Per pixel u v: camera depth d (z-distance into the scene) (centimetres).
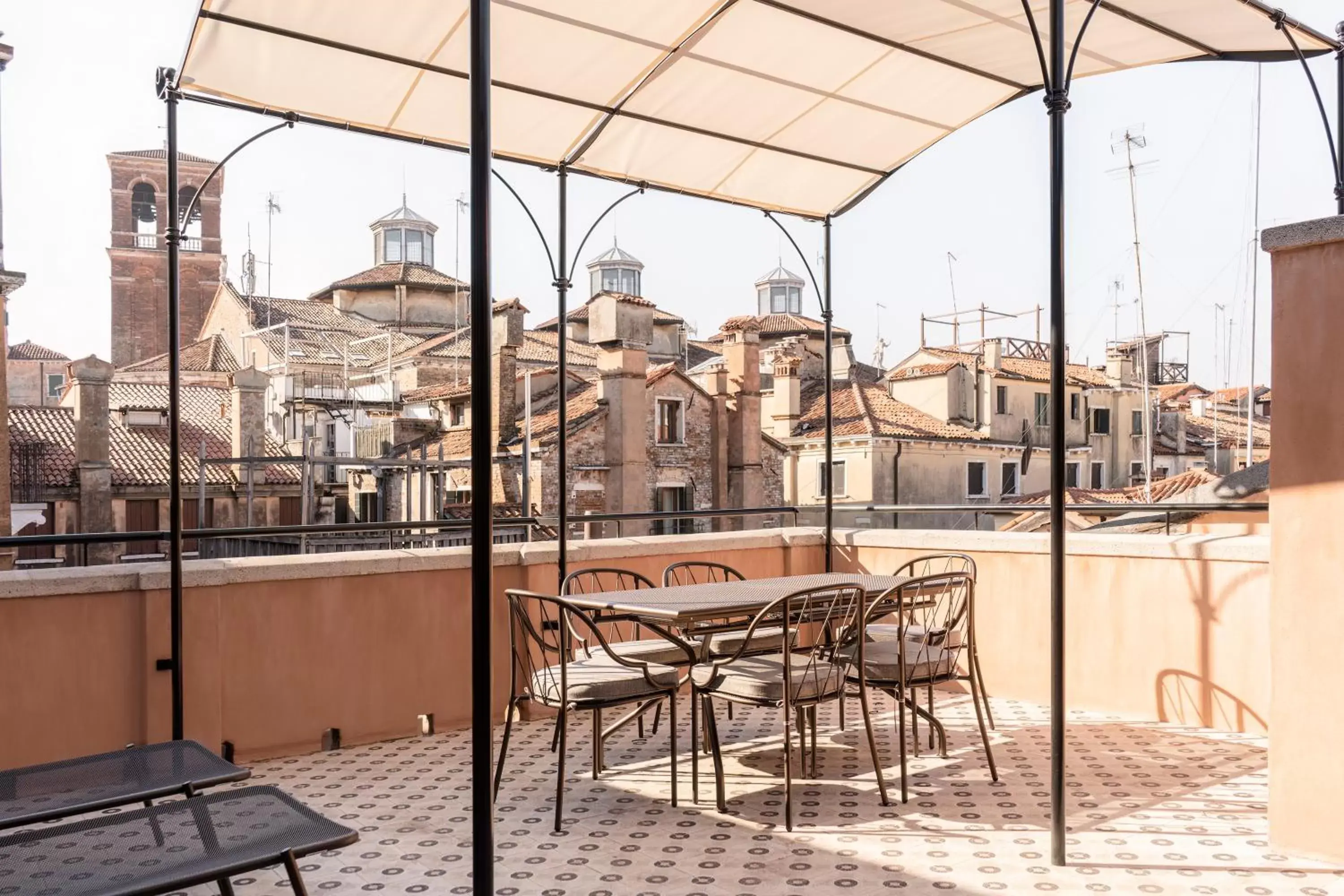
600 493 3125
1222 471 4803
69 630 502
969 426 4116
